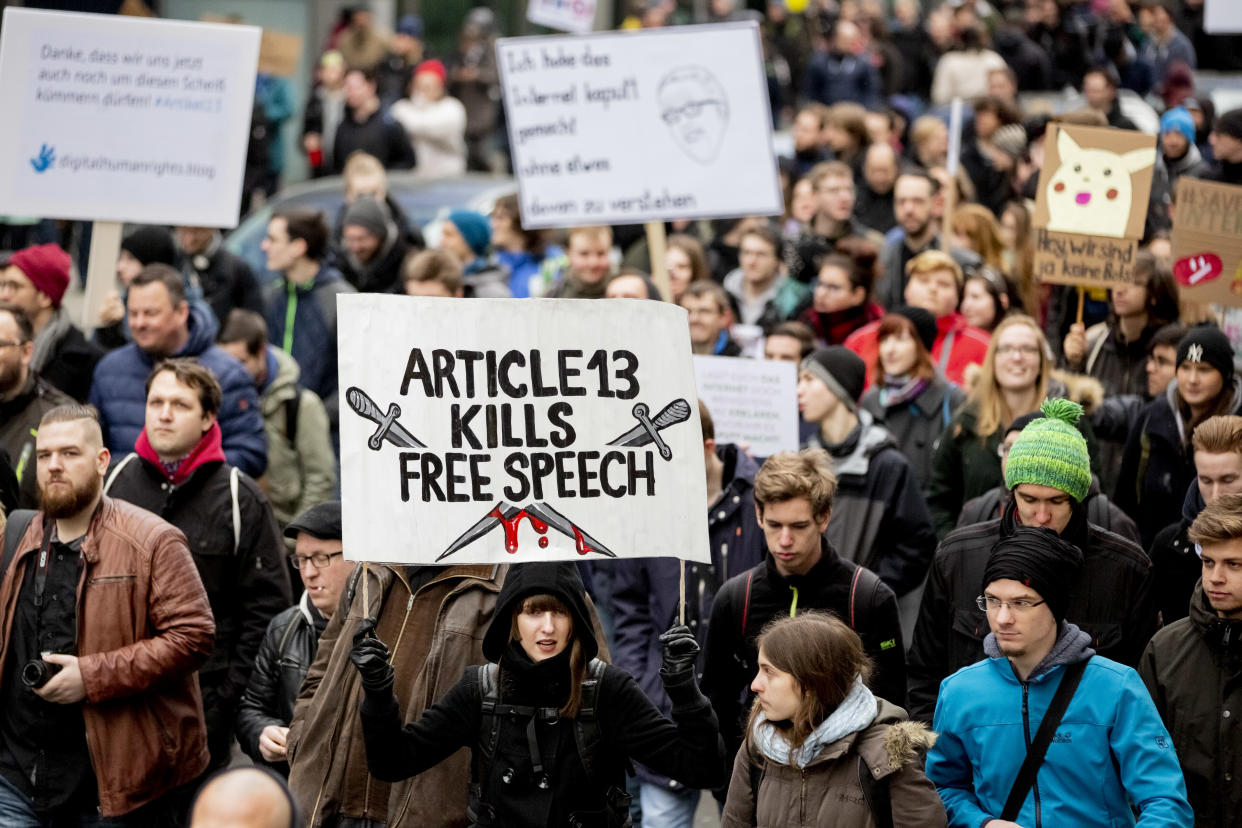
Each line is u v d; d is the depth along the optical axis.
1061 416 11.03
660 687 12.44
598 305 9.73
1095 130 15.67
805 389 13.78
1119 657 10.90
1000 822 9.27
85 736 11.18
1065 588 9.38
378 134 35.78
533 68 17.97
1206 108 27.42
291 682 11.80
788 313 20.58
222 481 12.90
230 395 15.12
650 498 9.70
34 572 11.25
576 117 17.97
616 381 9.73
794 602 11.24
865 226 26.73
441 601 10.64
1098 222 15.70
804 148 30.12
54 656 10.91
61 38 16.36
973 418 14.27
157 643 11.12
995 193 27.47
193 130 16.61
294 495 16.09
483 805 9.34
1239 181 20.94
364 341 9.59
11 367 14.15
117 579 11.20
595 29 57.72
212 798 6.70
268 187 38.38
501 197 23.30
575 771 9.25
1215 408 13.51
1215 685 10.15
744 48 17.84
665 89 17.91
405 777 9.40
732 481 12.69
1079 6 43.91
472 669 9.53
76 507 11.12
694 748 9.09
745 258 20.89
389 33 50.56
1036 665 9.39
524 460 9.64
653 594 12.63
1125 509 14.36
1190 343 13.48
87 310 16.83
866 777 8.98
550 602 9.22
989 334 17.78
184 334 15.15
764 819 9.25
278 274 26.55
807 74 43.28
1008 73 32.75
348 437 9.52
